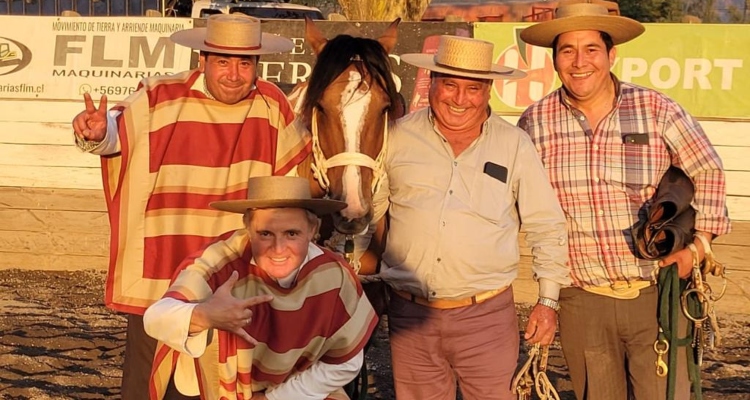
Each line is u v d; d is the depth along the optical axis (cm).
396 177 322
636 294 328
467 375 324
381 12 823
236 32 304
